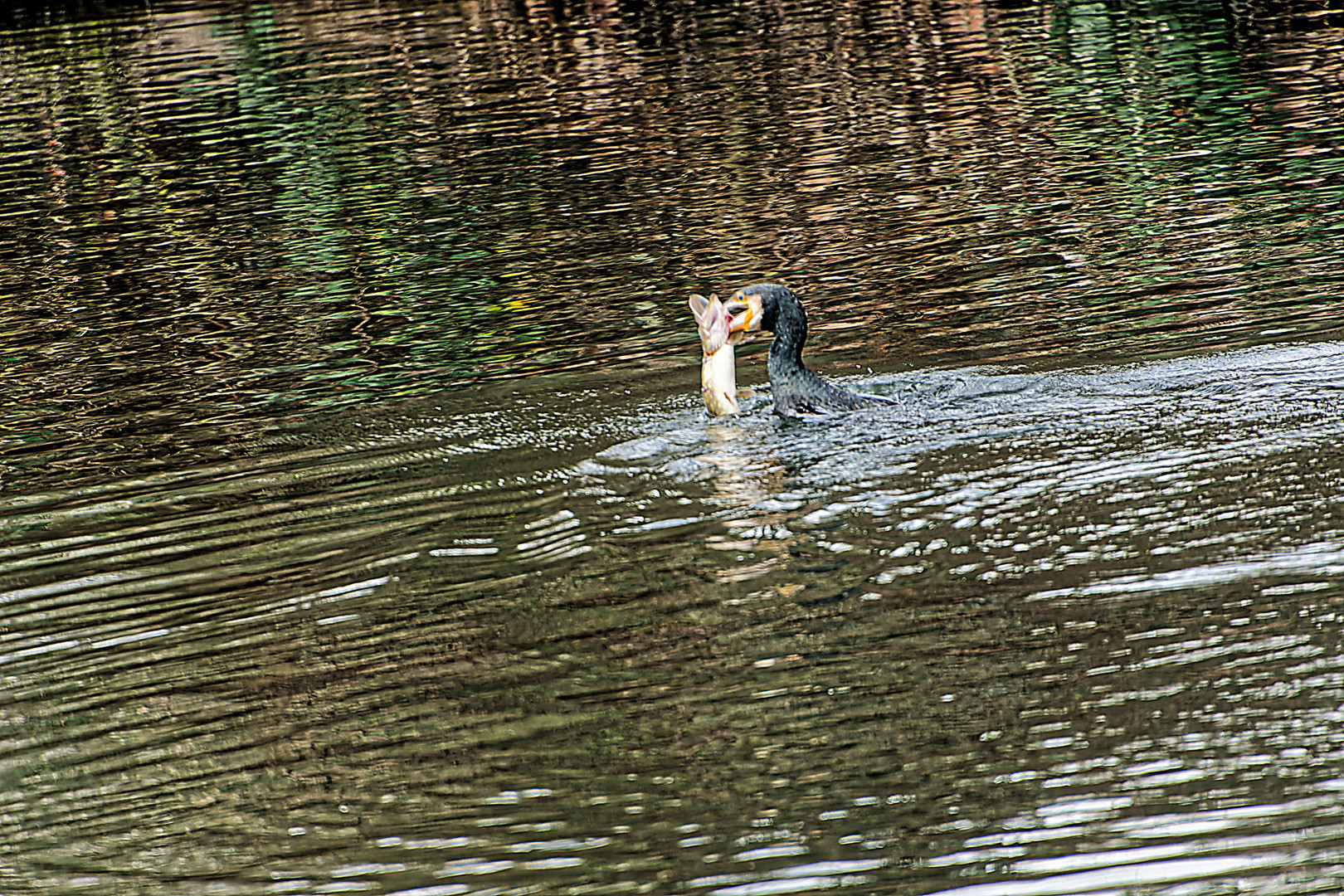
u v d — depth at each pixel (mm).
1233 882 12664
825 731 15438
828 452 23547
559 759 15375
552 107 64062
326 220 47375
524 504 22688
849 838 13695
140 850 14516
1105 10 80625
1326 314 30234
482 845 14055
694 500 22047
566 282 38719
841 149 53219
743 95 64688
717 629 17891
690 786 14688
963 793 14188
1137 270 35656
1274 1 79062
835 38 77188
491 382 30203
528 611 18875
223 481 25266
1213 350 28188
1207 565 18469
